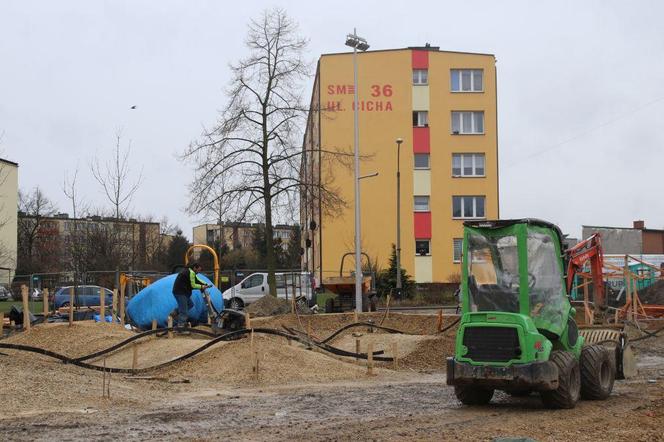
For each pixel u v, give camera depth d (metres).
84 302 31.27
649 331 25.67
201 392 13.55
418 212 50.03
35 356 16.38
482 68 50.91
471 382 11.65
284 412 11.39
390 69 50.38
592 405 12.28
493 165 50.53
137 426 10.00
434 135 50.41
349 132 49.97
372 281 33.44
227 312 19.95
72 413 10.80
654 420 10.67
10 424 9.88
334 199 34.03
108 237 39.50
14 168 56.84
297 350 17.27
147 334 17.34
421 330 24.67
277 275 36.41
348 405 12.20
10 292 33.03
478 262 12.23
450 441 9.19
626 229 63.44
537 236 12.30
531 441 8.63
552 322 12.23
